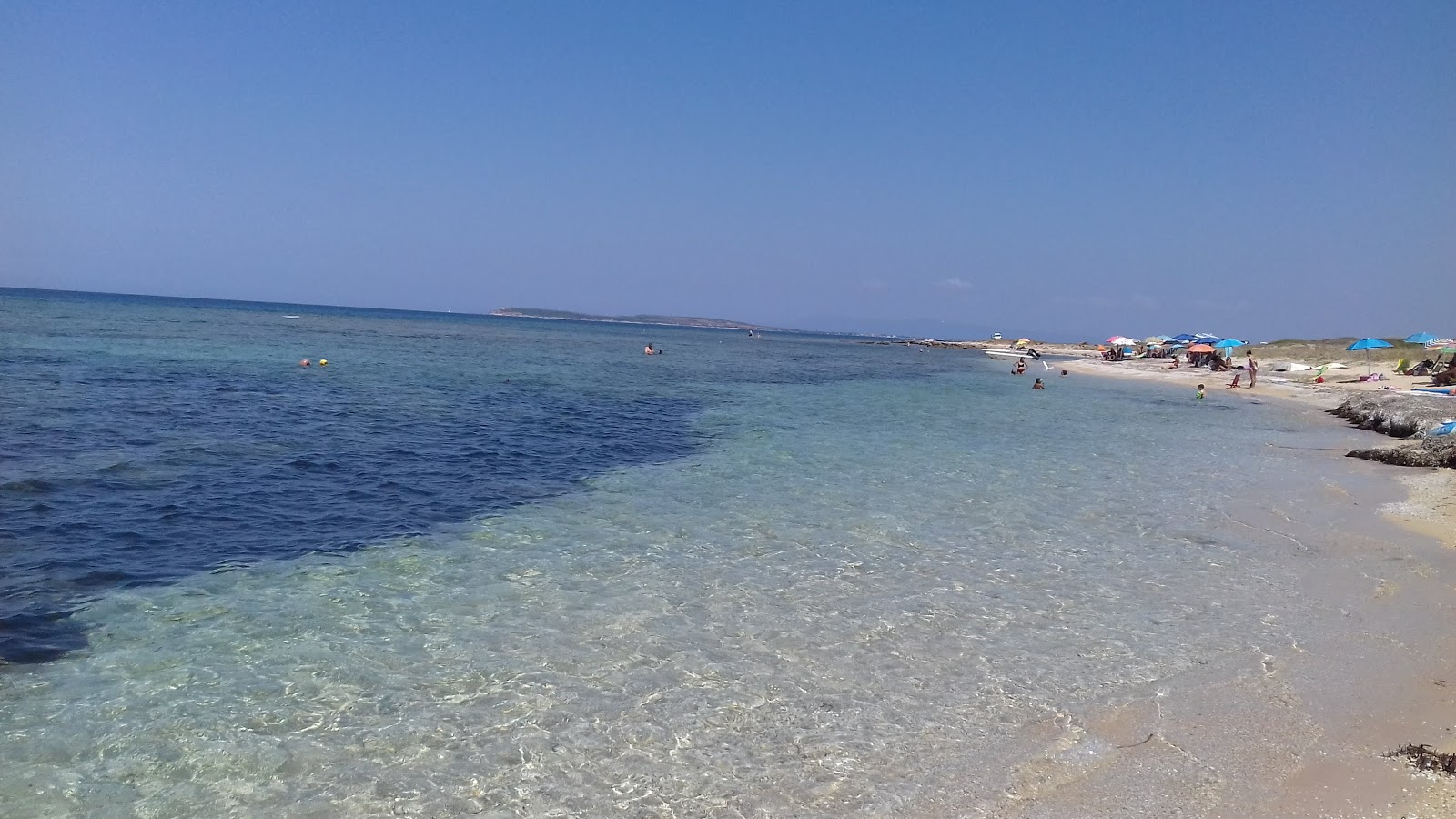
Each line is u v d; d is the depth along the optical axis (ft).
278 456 54.24
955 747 20.61
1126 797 18.29
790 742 20.76
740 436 74.90
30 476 44.57
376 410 79.20
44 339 144.87
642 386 124.77
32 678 22.75
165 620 27.25
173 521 38.50
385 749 19.90
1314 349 234.79
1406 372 153.99
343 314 647.56
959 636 27.99
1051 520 45.16
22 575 30.40
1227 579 34.91
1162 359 255.29
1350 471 62.18
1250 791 18.49
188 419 67.00
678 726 21.42
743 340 510.17
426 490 47.57
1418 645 27.45
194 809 17.31
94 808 17.19
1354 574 35.63
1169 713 22.48
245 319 331.16
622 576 33.42
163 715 21.07
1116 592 33.04
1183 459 68.03
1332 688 24.09
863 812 17.76
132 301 611.06
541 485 50.44
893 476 56.80
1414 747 20.18
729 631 27.99
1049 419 98.53
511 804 17.85
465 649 25.84
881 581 33.78
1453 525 44.32
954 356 348.18
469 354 183.42
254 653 24.97
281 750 19.71
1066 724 21.86
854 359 289.74
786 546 38.47
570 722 21.50
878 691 23.73
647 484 51.80
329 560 34.27
